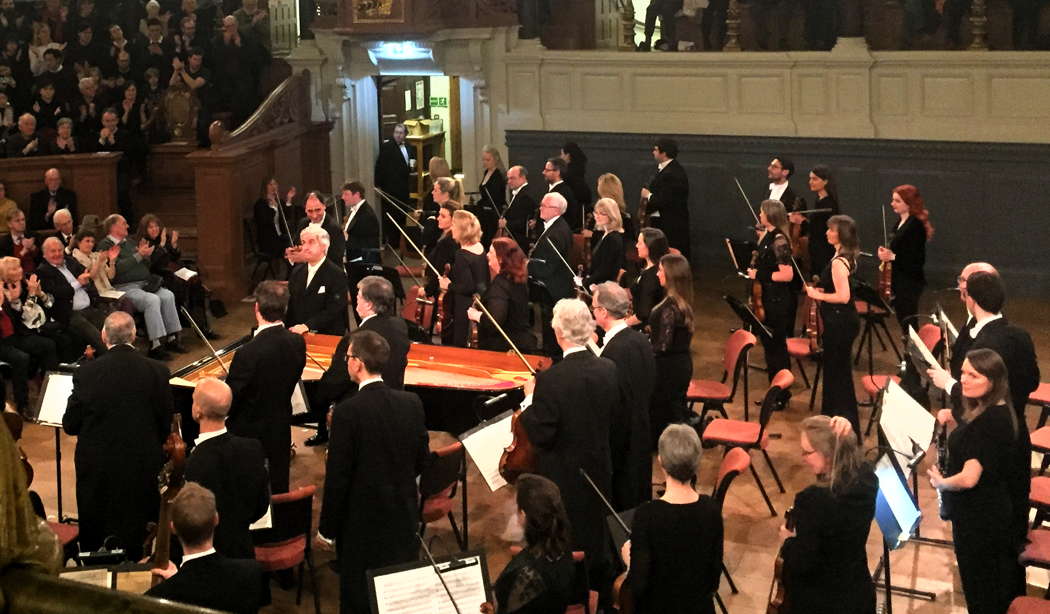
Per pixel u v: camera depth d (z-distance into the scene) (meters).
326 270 8.34
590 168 14.48
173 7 15.92
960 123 12.78
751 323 9.19
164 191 14.31
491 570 6.83
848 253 8.37
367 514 5.57
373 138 15.48
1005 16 13.24
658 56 13.86
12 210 11.16
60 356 9.85
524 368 7.70
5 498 1.34
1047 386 8.01
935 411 9.29
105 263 10.66
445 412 7.52
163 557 5.07
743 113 13.70
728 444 7.48
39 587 1.27
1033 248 12.71
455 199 10.30
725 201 13.98
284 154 14.16
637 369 6.35
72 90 14.45
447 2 14.52
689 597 4.68
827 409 8.48
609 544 6.03
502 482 6.02
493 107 14.71
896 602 6.43
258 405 6.61
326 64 14.91
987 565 5.47
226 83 14.73
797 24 14.06
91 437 6.21
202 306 11.61
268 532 6.07
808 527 4.73
